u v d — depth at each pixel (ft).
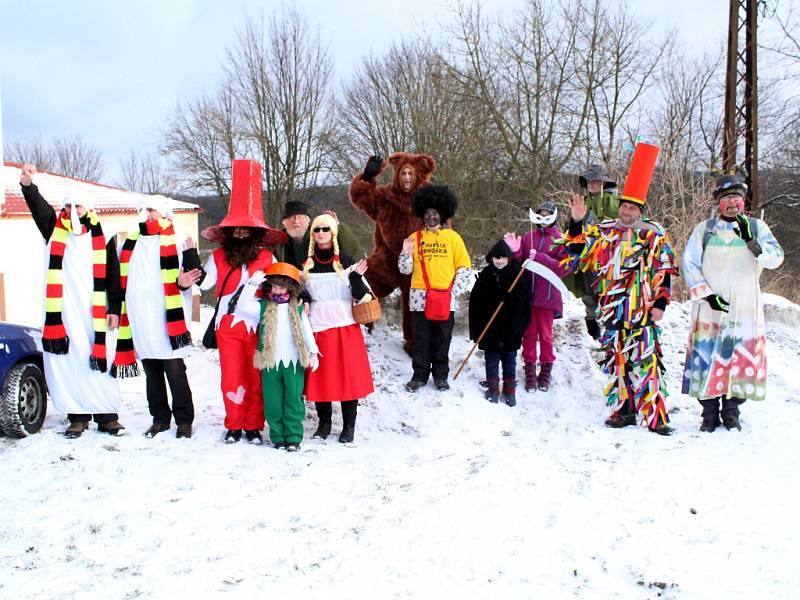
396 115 96.73
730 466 18.19
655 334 21.35
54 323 20.33
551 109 85.71
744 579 12.80
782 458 18.65
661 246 21.17
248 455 19.83
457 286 29.55
